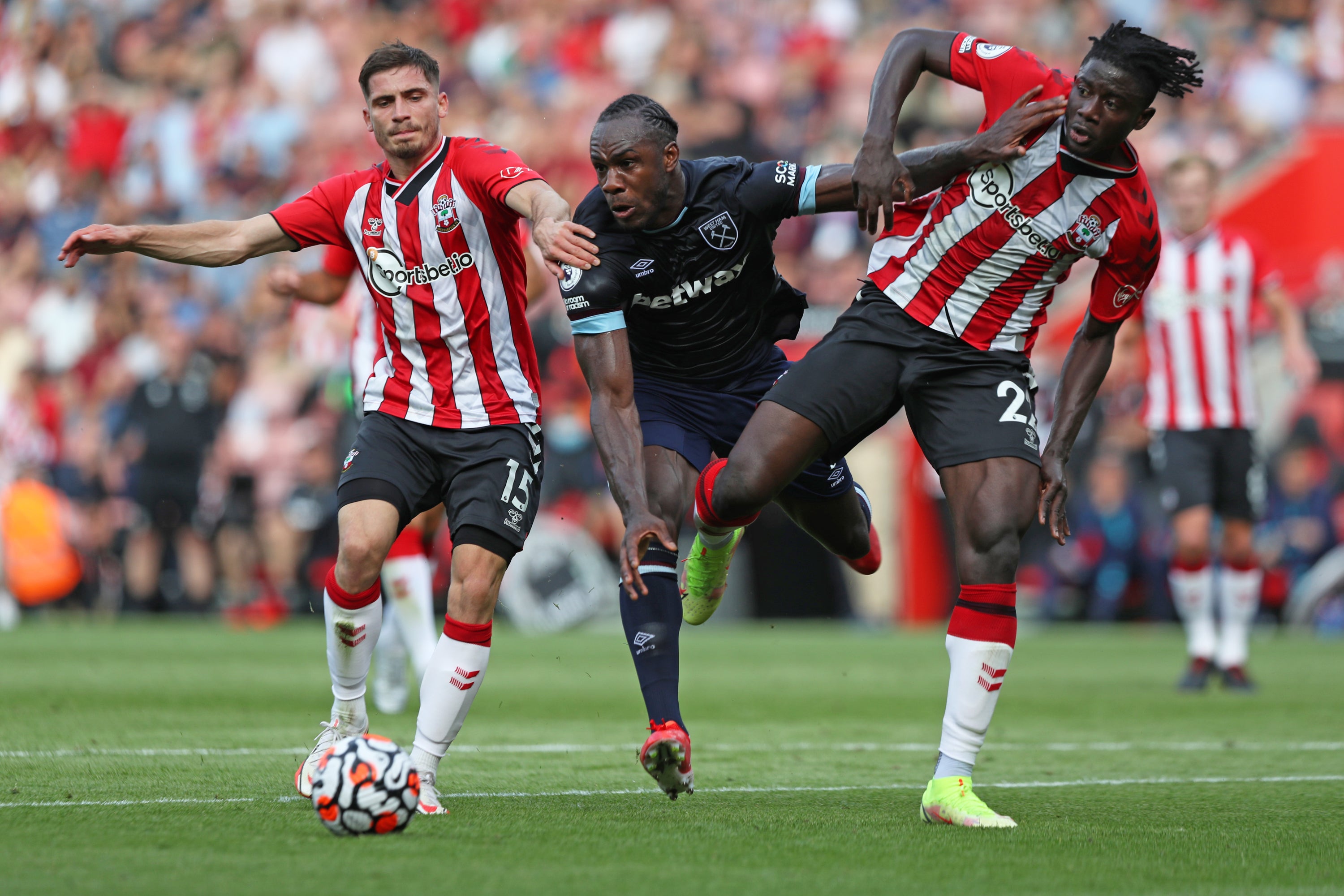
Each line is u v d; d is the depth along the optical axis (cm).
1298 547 4966
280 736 2006
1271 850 1237
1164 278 3059
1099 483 5009
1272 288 3064
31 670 3097
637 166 1469
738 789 1606
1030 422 1444
